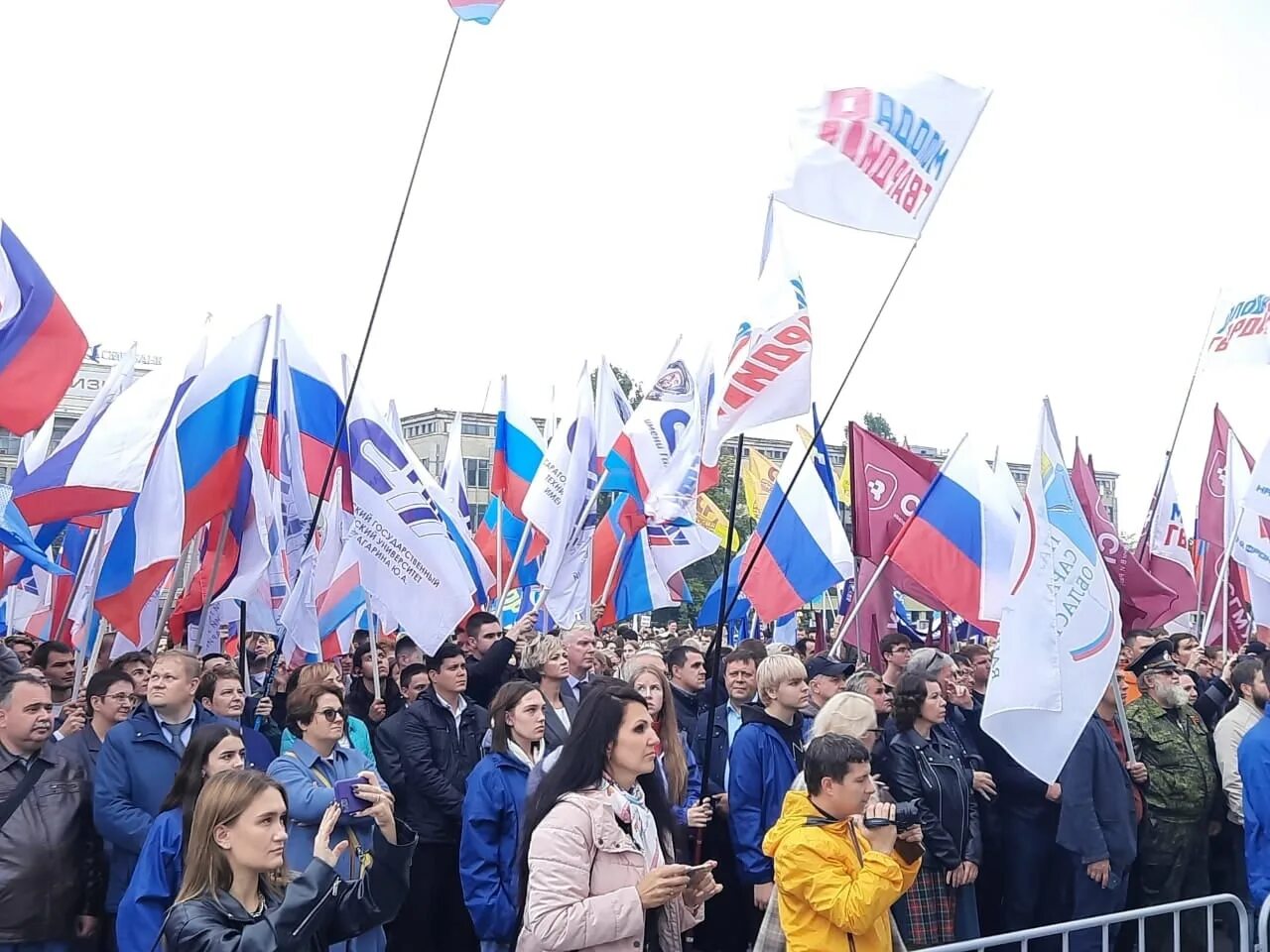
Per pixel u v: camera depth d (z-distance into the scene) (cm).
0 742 582
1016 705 691
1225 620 1282
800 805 494
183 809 491
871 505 1124
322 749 611
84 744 665
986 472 1037
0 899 553
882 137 761
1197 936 811
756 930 784
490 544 1534
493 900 632
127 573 800
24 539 755
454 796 754
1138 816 796
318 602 1038
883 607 1145
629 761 450
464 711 807
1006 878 792
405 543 927
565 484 1245
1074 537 720
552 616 1256
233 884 404
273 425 1037
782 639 1415
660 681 660
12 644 1001
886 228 749
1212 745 845
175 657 624
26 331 786
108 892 598
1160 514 1580
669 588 1272
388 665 1070
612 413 1393
